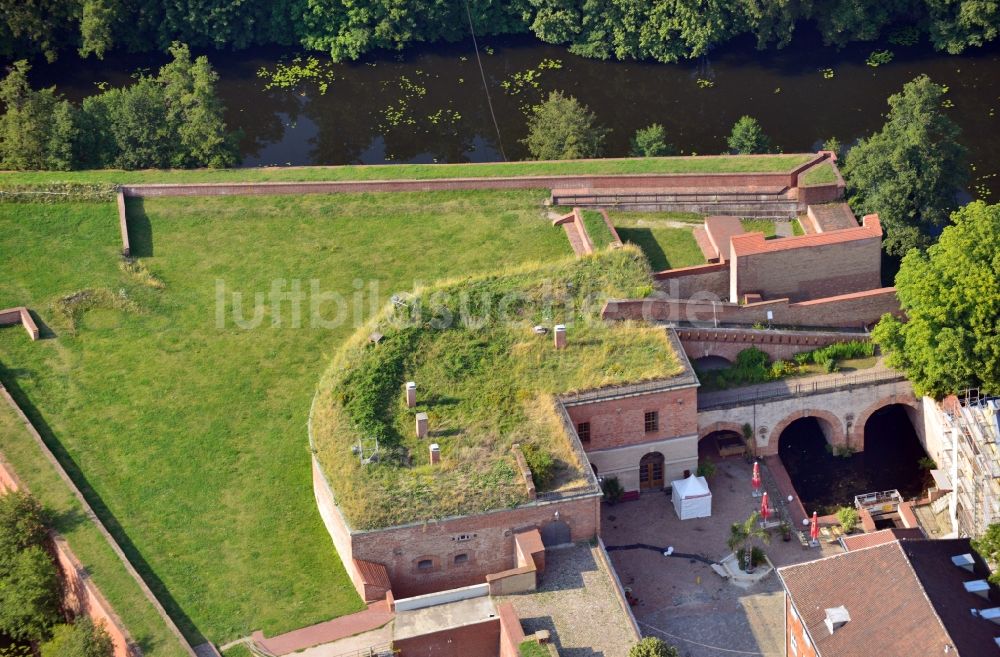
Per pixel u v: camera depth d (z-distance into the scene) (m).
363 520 110.31
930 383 124.25
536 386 120.06
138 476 120.06
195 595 111.94
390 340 122.69
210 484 119.50
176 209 144.12
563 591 111.06
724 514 122.75
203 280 136.62
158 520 117.00
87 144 151.38
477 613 109.81
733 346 128.50
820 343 129.50
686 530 121.50
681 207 142.00
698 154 161.12
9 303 133.88
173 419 124.25
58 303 133.50
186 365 128.75
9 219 142.62
